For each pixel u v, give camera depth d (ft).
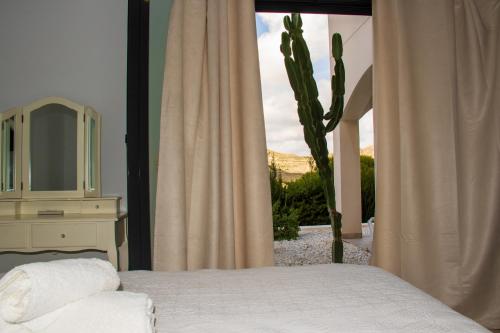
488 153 6.87
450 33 6.79
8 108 7.25
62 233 5.96
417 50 6.88
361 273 3.87
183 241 6.16
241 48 6.69
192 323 2.58
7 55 7.29
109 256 6.00
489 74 6.94
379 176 7.01
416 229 6.75
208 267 6.30
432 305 2.86
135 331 2.08
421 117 6.84
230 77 6.83
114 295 2.46
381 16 7.07
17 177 6.51
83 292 2.37
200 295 3.28
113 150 7.43
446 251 6.59
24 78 7.30
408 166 6.75
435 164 6.65
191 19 6.49
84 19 7.47
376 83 7.08
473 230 6.77
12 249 5.87
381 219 6.93
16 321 2.11
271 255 6.52
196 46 6.47
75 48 7.44
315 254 9.65
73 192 6.60
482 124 6.87
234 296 3.23
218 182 6.31
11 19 7.32
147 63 6.61
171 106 6.33
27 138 6.59
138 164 6.52
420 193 6.84
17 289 2.13
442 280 6.57
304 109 7.64
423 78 6.81
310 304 2.96
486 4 7.07
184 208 6.23
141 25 6.57
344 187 10.64
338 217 7.66
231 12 6.89
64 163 6.71
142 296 2.50
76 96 7.42
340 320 2.58
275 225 10.16
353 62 10.55
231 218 6.33
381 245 6.89
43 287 2.14
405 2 6.93
